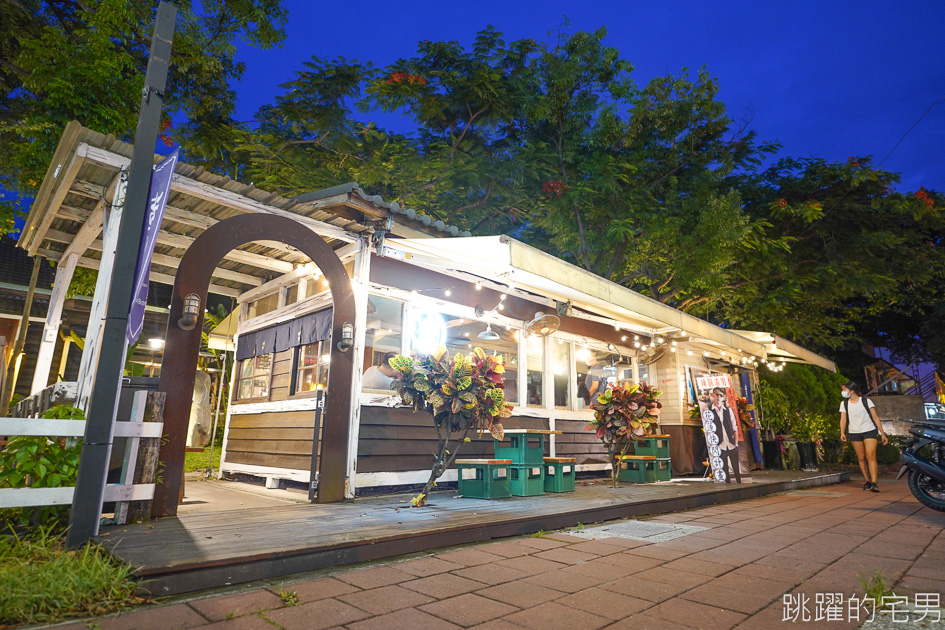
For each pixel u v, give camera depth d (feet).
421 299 21.40
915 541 13.06
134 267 11.12
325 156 45.88
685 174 50.34
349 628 6.83
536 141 49.90
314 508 14.88
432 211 44.19
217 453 34.45
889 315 81.92
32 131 27.37
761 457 34.37
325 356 19.52
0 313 38.27
